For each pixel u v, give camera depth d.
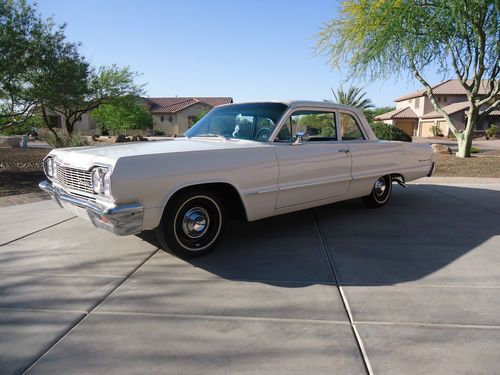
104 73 25.02
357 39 14.92
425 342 2.52
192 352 2.42
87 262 3.99
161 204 3.61
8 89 11.81
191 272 3.72
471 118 16.31
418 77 17.48
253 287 3.38
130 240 4.71
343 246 4.48
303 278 3.58
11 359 2.35
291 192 4.68
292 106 4.81
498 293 3.24
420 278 3.56
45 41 12.06
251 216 4.35
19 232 5.07
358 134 5.76
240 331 2.66
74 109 24.83
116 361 2.33
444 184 9.43
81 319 2.83
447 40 14.02
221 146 4.21
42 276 3.63
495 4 12.45
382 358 2.35
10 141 24.72
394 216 5.90
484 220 5.66
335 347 2.46
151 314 2.91
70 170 4.06
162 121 50.34
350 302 3.09
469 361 2.31
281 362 2.31
